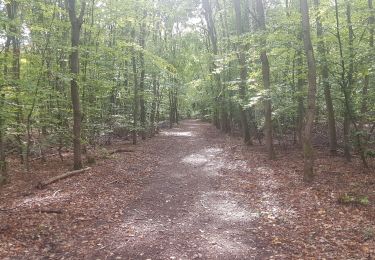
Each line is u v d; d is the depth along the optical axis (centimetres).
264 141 2314
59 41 1556
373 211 834
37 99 1417
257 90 1788
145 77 2600
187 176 1358
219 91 2773
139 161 1667
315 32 1574
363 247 650
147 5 2244
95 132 2036
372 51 1222
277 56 1700
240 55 2008
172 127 4062
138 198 1049
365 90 1349
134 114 2372
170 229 796
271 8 2216
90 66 1755
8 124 1387
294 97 1641
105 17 1886
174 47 3328
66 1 1452
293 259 627
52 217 844
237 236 749
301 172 1276
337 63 1309
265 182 1178
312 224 783
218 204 985
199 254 664
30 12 1491
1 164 1285
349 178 1155
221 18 2920
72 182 1204
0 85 1223
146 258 648
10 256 639
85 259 642
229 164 1565
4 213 866
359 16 1348
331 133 1611
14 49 1464
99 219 852
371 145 1638
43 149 1694
